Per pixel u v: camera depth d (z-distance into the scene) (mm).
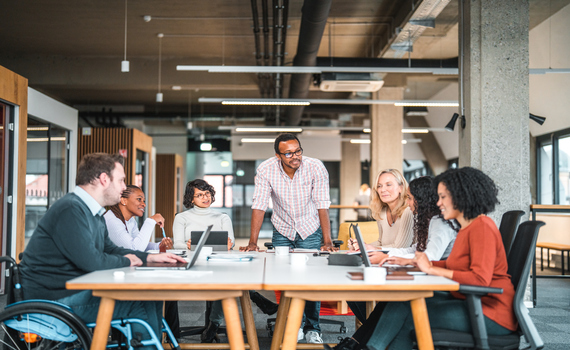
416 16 6918
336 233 17484
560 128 9273
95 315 2174
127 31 9219
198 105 15211
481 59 4914
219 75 11047
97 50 10398
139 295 1854
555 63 8367
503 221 2543
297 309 1927
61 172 7637
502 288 2061
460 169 2262
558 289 6137
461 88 5172
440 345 2037
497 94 4895
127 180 10219
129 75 10867
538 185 10320
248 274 2062
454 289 1851
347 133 17062
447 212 2281
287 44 9914
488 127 4875
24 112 6117
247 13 8336
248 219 17656
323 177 3621
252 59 10992
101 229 2408
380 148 11109
